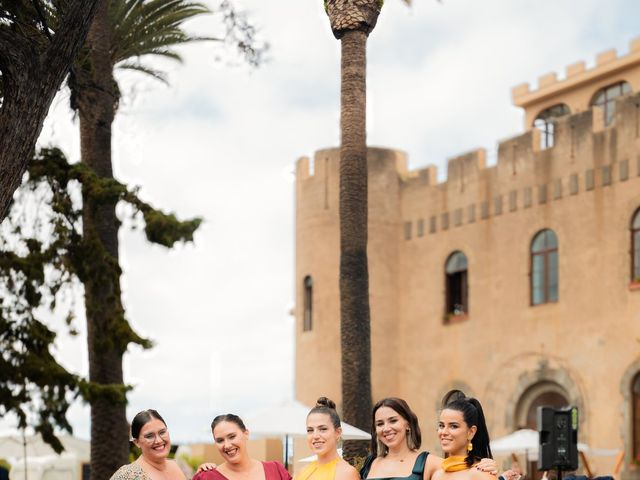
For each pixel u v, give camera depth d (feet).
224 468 28.09
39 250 58.23
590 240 94.22
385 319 110.83
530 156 100.78
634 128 91.91
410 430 25.90
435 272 108.68
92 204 57.31
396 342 111.24
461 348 104.83
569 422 50.88
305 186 115.44
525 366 98.37
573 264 95.45
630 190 91.50
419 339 109.40
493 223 103.55
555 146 98.63
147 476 27.78
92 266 58.18
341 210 57.41
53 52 37.50
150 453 28.58
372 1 57.11
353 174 57.16
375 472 25.62
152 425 28.60
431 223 109.91
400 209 113.60
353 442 56.13
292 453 63.41
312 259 112.88
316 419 26.76
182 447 101.14
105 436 57.41
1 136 36.50
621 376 89.86
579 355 93.66
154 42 64.39
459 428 24.62
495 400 100.73
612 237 92.43
